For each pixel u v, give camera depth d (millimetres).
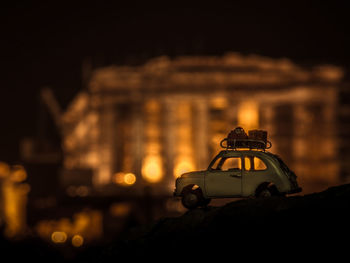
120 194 121250
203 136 139875
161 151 140750
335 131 135000
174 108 140000
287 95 138500
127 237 11758
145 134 140250
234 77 139375
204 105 140250
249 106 140000
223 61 140500
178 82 139875
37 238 53812
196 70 139625
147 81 140250
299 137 135625
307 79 137250
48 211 137250
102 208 120688
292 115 138750
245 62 140500
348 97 137750
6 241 35875
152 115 141750
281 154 138250
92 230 129125
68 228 133000
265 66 139625
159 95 140250
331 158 134250
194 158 141125
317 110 137000
